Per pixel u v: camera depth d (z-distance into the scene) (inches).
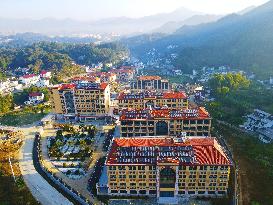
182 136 6998.0
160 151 6471.5
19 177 7322.8
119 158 6382.9
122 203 6264.8
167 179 6279.5
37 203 6314.0
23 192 6688.0
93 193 6579.7
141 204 6225.4
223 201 6171.3
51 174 7317.9
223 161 6181.1
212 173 6225.4
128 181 6412.4
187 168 6210.6
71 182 7106.3
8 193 6688.0
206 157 6269.7
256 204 5880.9
